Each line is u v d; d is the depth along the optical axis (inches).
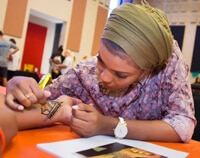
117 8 24.0
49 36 293.1
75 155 18.7
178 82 30.1
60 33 279.9
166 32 23.6
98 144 22.5
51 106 28.4
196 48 281.4
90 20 279.9
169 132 27.6
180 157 22.4
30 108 26.1
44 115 26.8
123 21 22.2
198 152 25.4
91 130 24.4
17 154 17.2
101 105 32.1
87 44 281.4
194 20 289.1
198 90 49.4
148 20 22.5
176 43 33.0
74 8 261.7
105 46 22.5
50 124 28.1
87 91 33.4
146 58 22.5
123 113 32.2
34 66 285.9
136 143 25.1
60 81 34.4
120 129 25.8
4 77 165.3
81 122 24.3
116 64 22.3
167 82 30.2
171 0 303.3
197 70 275.6
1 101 24.9
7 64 167.5
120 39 21.7
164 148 24.7
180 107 29.6
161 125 27.7
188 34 289.1
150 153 22.0
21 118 24.1
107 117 26.3
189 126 28.7
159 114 32.2
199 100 47.9
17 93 24.7
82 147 20.9
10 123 18.6
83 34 275.3
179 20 297.1
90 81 32.3
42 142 20.9
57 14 248.8
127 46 21.6
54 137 23.3
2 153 15.4
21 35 221.0
